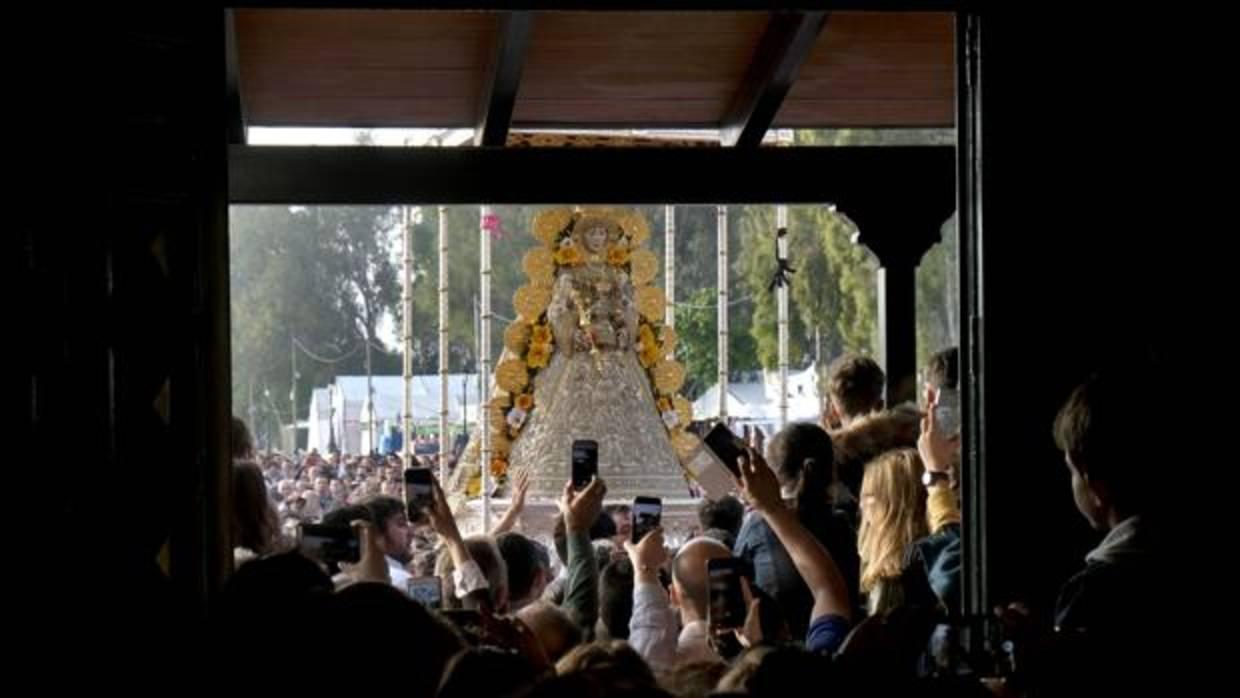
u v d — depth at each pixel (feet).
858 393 28.86
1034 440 22.12
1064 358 22.20
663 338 51.90
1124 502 14.98
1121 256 22.30
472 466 51.29
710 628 18.81
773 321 149.89
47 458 20.47
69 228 20.76
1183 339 22.20
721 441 22.77
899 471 22.16
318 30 31.27
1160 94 22.36
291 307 179.63
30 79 20.54
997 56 22.25
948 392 26.35
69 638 20.15
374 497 29.53
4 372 20.18
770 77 32.42
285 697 12.21
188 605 20.88
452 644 12.44
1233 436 15.14
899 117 36.32
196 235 21.27
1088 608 14.46
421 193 34.06
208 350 21.36
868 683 11.35
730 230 160.66
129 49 21.07
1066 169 22.30
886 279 35.63
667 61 33.27
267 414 179.01
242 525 24.57
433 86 33.50
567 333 50.93
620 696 9.37
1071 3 22.27
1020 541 22.02
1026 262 22.24
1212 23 22.33
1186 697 13.87
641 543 21.61
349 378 141.49
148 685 17.17
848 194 35.35
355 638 12.23
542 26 31.73
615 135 37.76
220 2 21.33
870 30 32.63
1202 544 14.78
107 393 20.84
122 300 21.08
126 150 21.11
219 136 21.43
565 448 50.57
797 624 22.76
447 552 24.75
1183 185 22.34
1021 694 13.92
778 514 18.45
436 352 176.96
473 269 172.24
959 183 22.77
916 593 21.99
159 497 21.01
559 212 51.34
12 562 20.06
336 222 180.65
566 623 19.48
